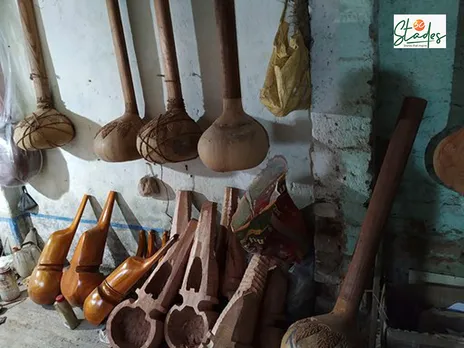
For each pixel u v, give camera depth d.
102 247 2.26
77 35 2.11
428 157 1.63
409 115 1.48
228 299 1.90
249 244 1.67
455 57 1.47
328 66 1.53
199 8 1.82
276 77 1.50
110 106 2.19
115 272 2.04
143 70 2.04
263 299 1.76
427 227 1.73
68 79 2.22
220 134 1.64
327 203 1.72
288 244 1.72
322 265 1.80
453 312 1.69
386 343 1.52
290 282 1.85
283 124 1.83
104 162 2.34
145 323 1.92
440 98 1.54
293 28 1.59
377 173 1.71
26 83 2.36
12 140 2.34
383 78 1.59
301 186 1.90
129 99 2.02
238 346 1.61
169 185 2.23
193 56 1.91
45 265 2.28
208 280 1.85
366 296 1.78
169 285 1.90
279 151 1.89
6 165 2.35
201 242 1.92
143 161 2.24
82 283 2.15
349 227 1.71
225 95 1.68
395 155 1.47
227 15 1.57
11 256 2.63
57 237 2.32
